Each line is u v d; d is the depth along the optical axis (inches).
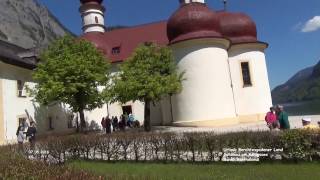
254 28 1512.1
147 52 1214.3
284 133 495.5
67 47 1219.2
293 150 488.4
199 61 1274.6
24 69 1227.9
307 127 501.0
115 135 598.9
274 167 471.8
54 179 219.6
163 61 1214.9
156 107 1501.0
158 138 566.3
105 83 1232.8
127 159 585.0
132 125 1419.8
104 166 534.9
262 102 1450.5
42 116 1279.5
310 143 481.4
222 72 1291.8
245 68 1464.1
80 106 1219.9
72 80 1151.0
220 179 418.0
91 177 223.6
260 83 1459.2
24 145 542.3
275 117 733.3
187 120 1273.4
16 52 1368.1
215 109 1258.0
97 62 1219.2
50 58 1185.4
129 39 1710.1
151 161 564.7
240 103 1444.4
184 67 1288.1
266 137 504.4
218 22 1353.3
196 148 543.2
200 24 1302.9
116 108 1546.5
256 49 1473.9
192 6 1350.9
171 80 1169.4
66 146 600.1
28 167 253.1
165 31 1700.3
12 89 1130.7
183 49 1295.5
